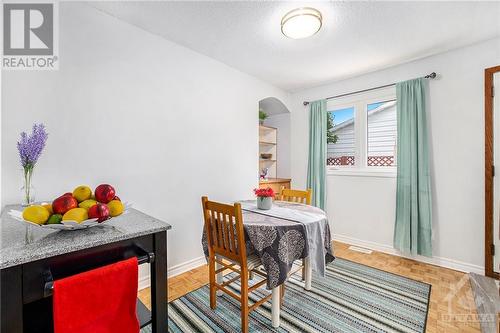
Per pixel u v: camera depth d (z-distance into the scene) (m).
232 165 2.97
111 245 0.97
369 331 1.58
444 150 2.55
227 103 2.90
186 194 2.47
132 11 1.89
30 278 0.79
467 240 2.43
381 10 1.83
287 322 1.67
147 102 2.17
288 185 3.95
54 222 0.98
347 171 3.30
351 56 2.64
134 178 2.08
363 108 3.23
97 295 0.84
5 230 1.04
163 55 2.28
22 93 1.54
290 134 4.07
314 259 1.69
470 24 2.02
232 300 1.92
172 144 2.35
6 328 0.75
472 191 2.40
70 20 1.74
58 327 0.77
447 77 2.53
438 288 2.12
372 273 2.41
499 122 2.26
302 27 1.92
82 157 1.79
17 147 1.39
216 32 2.18
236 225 1.52
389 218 2.95
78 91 1.78
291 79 3.37
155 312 1.08
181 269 2.42
